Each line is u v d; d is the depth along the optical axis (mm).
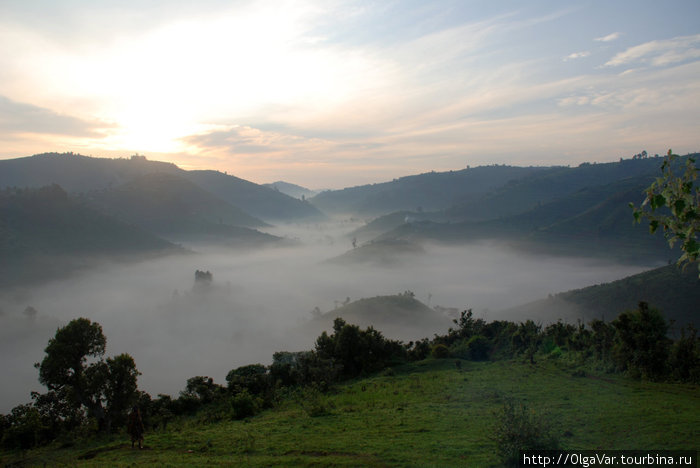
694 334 28156
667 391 23859
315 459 14945
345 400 28016
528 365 34844
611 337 32156
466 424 18719
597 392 23906
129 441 21328
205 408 33312
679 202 6453
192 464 15469
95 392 30938
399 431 18344
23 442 28109
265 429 21078
